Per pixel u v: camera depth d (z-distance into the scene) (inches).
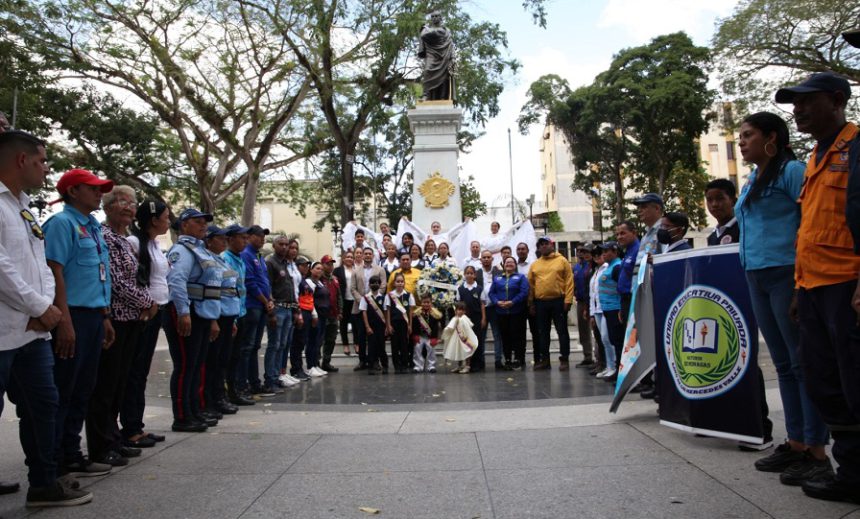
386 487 151.1
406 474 162.2
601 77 1461.6
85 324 163.6
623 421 227.6
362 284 496.7
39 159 142.9
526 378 382.6
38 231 144.3
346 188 999.6
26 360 141.4
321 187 1312.7
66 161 965.8
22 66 792.3
